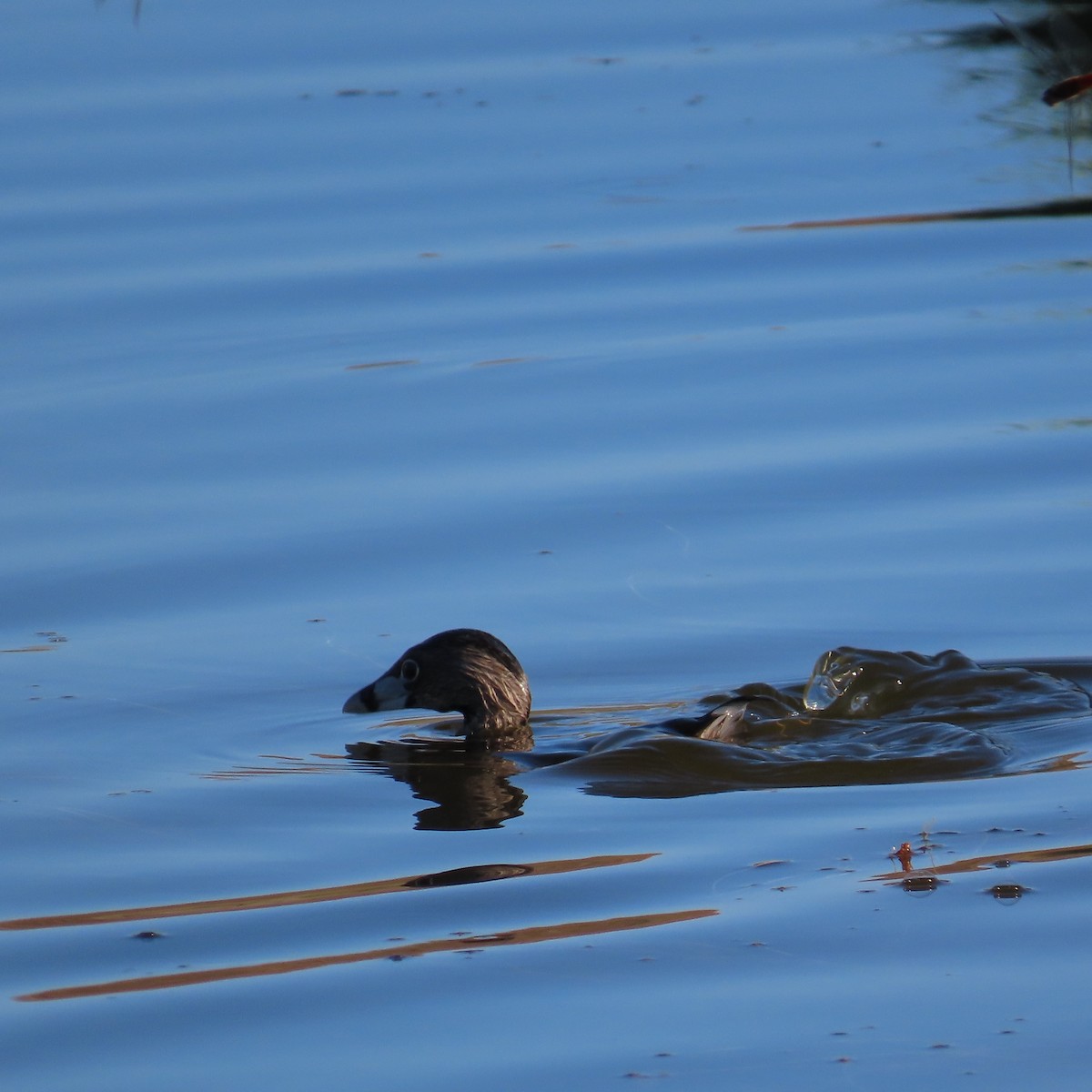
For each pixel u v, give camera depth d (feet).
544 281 66.44
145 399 57.16
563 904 27.96
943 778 32.89
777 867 28.94
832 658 37.83
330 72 87.92
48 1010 25.13
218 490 50.65
